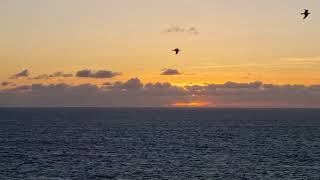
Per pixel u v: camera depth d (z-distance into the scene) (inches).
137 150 3695.9
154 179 2482.8
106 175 2583.7
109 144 4148.6
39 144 4126.5
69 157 3260.3
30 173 2640.3
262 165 2962.6
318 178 2559.1
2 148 3782.0
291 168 2861.7
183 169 2783.0
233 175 2615.7
